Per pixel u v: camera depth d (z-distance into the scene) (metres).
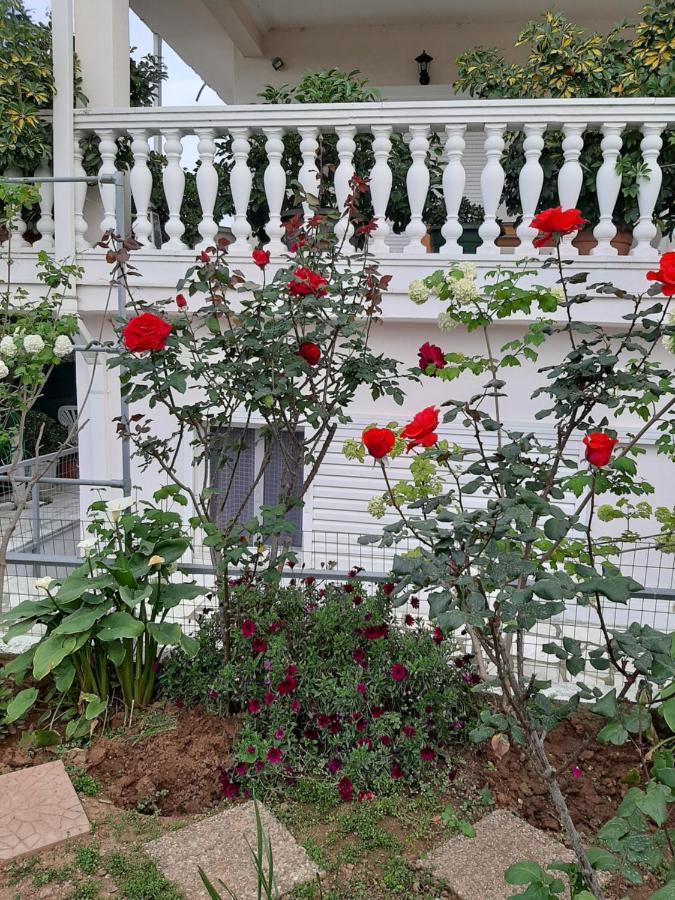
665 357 3.98
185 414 2.91
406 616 2.77
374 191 4.00
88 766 2.41
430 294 2.84
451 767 2.36
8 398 3.39
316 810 2.17
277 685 2.40
